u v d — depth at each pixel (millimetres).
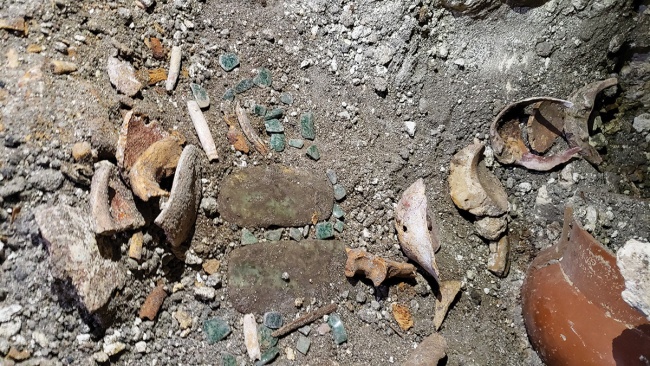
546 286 393
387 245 442
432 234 442
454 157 462
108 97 388
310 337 403
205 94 438
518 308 436
